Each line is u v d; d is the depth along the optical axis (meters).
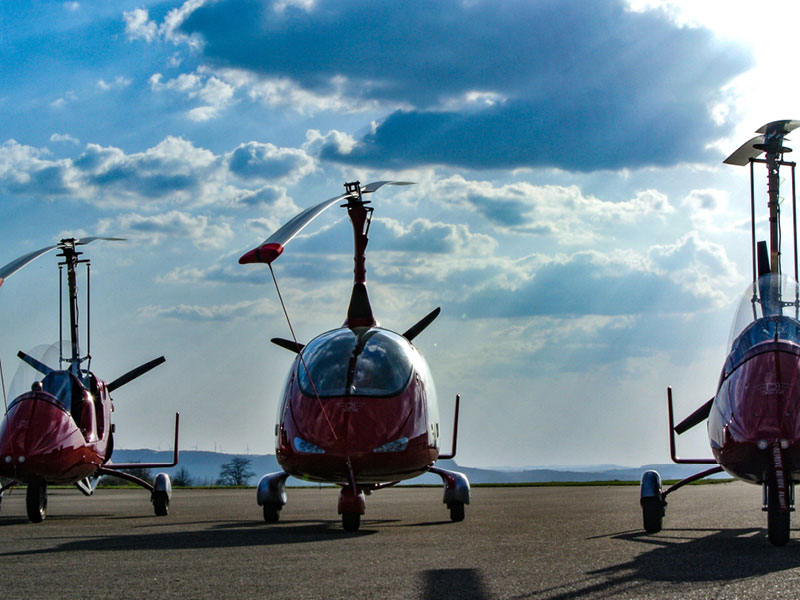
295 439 10.70
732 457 8.40
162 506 14.28
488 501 17.72
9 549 8.34
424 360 12.30
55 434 12.91
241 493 24.91
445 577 6.00
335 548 8.02
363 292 12.45
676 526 10.46
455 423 14.35
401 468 10.72
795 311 8.91
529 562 6.79
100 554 7.72
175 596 5.38
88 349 14.99
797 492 20.19
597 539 8.77
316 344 11.54
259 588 5.64
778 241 9.87
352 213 12.84
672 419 11.04
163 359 15.53
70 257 15.02
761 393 8.34
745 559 6.87
